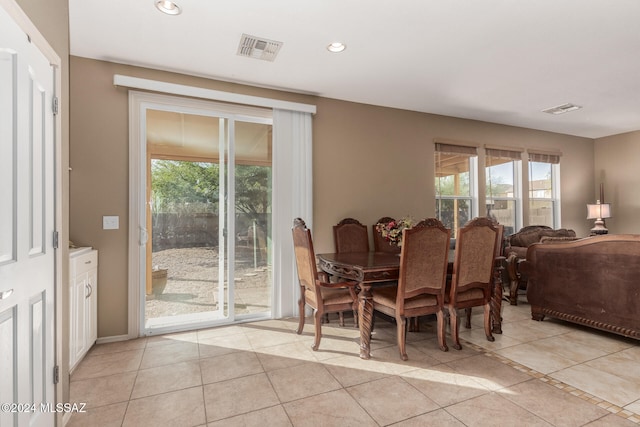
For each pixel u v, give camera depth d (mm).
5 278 1188
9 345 1222
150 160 3176
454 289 2738
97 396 2049
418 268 2549
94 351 2717
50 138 1596
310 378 2262
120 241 2979
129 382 2219
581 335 3047
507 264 4184
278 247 3559
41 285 1487
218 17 2334
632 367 2395
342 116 4004
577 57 2943
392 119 4297
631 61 3018
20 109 1297
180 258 3279
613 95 3889
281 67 3131
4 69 1186
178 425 1772
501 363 2477
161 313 3203
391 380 2229
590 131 5551
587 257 3010
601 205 5309
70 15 2291
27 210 1357
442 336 2699
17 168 1275
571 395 2031
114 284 2949
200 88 3211
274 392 2086
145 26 2439
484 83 3535
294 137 3656
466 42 2684
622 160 5621
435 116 4594
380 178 4211
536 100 4047
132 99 3025
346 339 2986
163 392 2094
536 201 5496
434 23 2412
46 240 1546
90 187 2885
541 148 5441
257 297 3594
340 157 3979
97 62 2934
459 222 4852
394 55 2902
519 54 2885
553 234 4953
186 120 3316
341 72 3250
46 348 1537
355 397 2023
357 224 3967
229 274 3441
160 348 2779
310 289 2850
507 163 5289
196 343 2891
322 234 3855
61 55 1759
